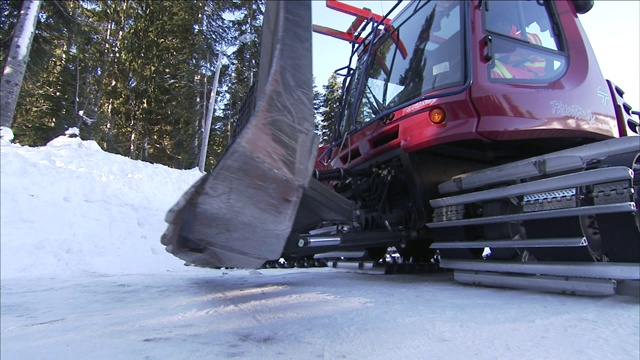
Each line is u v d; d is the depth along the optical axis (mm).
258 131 1141
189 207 1157
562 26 3525
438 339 1842
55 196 6930
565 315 2164
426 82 3383
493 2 3184
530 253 2934
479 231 3201
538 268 2715
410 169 3324
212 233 1183
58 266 5316
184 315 2432
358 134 3877
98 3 24047
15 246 5387
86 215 6852
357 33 4473
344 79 4637
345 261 4840
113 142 25531
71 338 1976
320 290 3203
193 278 4352
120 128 29328
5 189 6465
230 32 26797
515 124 2957
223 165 1107
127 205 7727
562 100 3209
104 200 7555
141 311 2574
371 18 4195
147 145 29906
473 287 3170
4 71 10281
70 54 23484
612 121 3545
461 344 1771
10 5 14336
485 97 2922
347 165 4098
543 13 3488
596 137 3375
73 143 10352
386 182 3531
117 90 28141
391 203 3682
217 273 5027
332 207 2275
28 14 10758
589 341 1771
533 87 3127
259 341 1873
